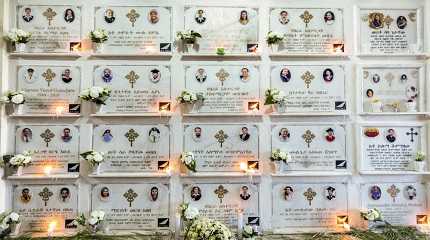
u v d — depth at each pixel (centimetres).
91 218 264
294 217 284
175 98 283
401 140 289
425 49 290
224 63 287
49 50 281
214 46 287
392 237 263
